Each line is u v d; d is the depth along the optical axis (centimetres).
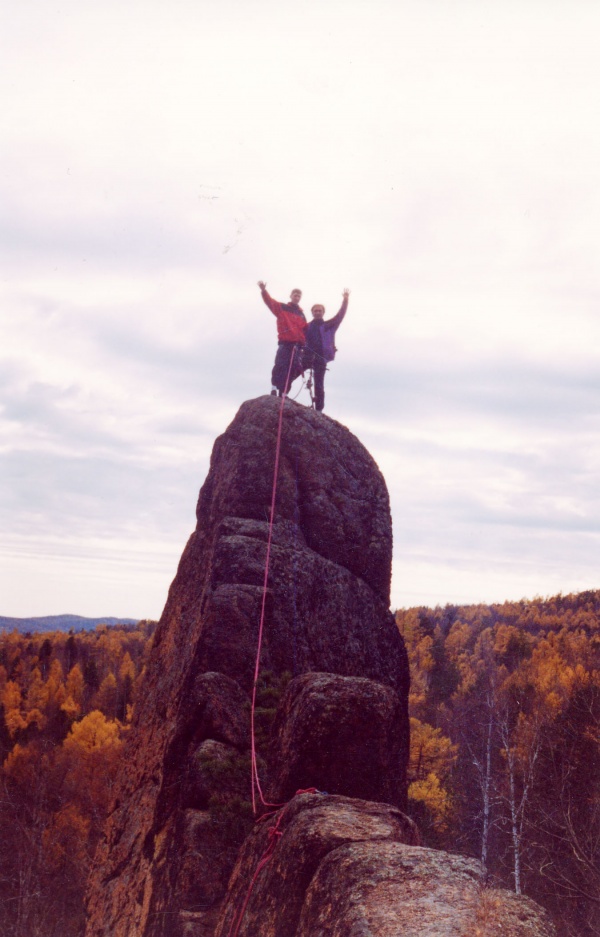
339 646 1295
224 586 1211
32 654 16738
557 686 6159
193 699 1067
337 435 1510
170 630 1419
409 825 544
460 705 6053
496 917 350
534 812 2838
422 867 419
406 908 375
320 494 1410
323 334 1603
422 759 4359
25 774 4706
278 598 1214
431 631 12275
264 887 532
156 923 895
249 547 1264
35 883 3531
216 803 905
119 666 13938
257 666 1064
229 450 1449
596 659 9762
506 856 3112
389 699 729
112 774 4516
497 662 9956
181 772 1056
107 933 1045
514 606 18088
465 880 401
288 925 470
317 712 704
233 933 540
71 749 4850
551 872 2569
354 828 508
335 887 430
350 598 1359
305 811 548
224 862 852
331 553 1384
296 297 1586
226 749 996
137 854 1094
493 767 3744
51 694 10169
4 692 10275
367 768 697
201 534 1469
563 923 2320
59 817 4109
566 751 3009
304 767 689
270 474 1378
